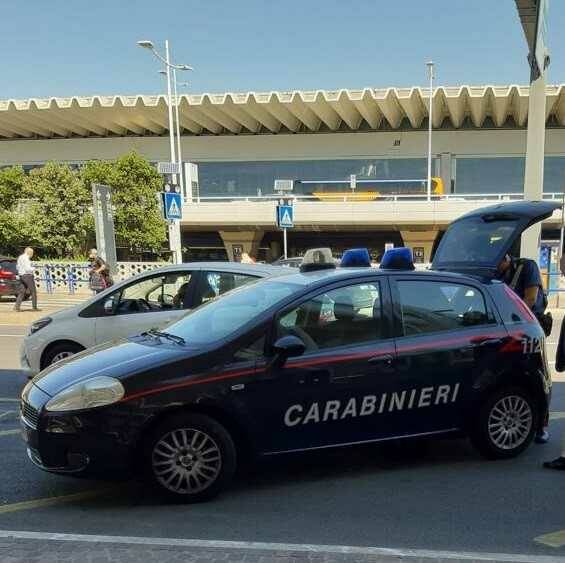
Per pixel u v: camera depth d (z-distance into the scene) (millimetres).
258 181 37969
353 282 4293
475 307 4617
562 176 33594
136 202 26297
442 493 3988
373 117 34094
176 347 3998
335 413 4059
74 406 3637
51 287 21984
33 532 3408
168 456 3738
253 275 6488
